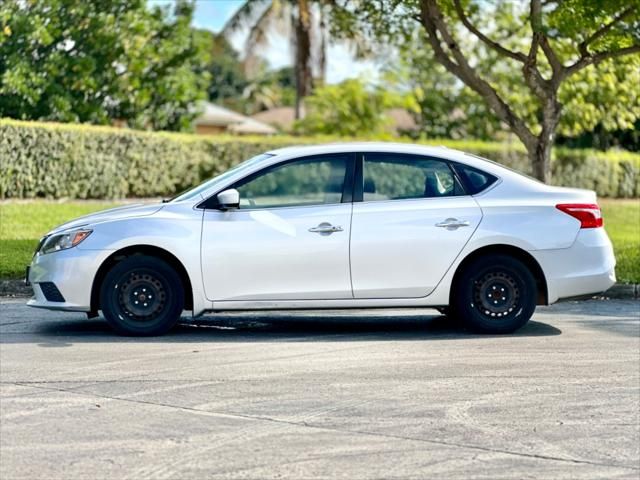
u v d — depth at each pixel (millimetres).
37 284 9602
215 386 7492
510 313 9742
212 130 49438
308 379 7746
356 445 6020
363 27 18797
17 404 6922
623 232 22000
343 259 9453
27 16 27000
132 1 28844
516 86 29688
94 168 23906
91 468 5555
